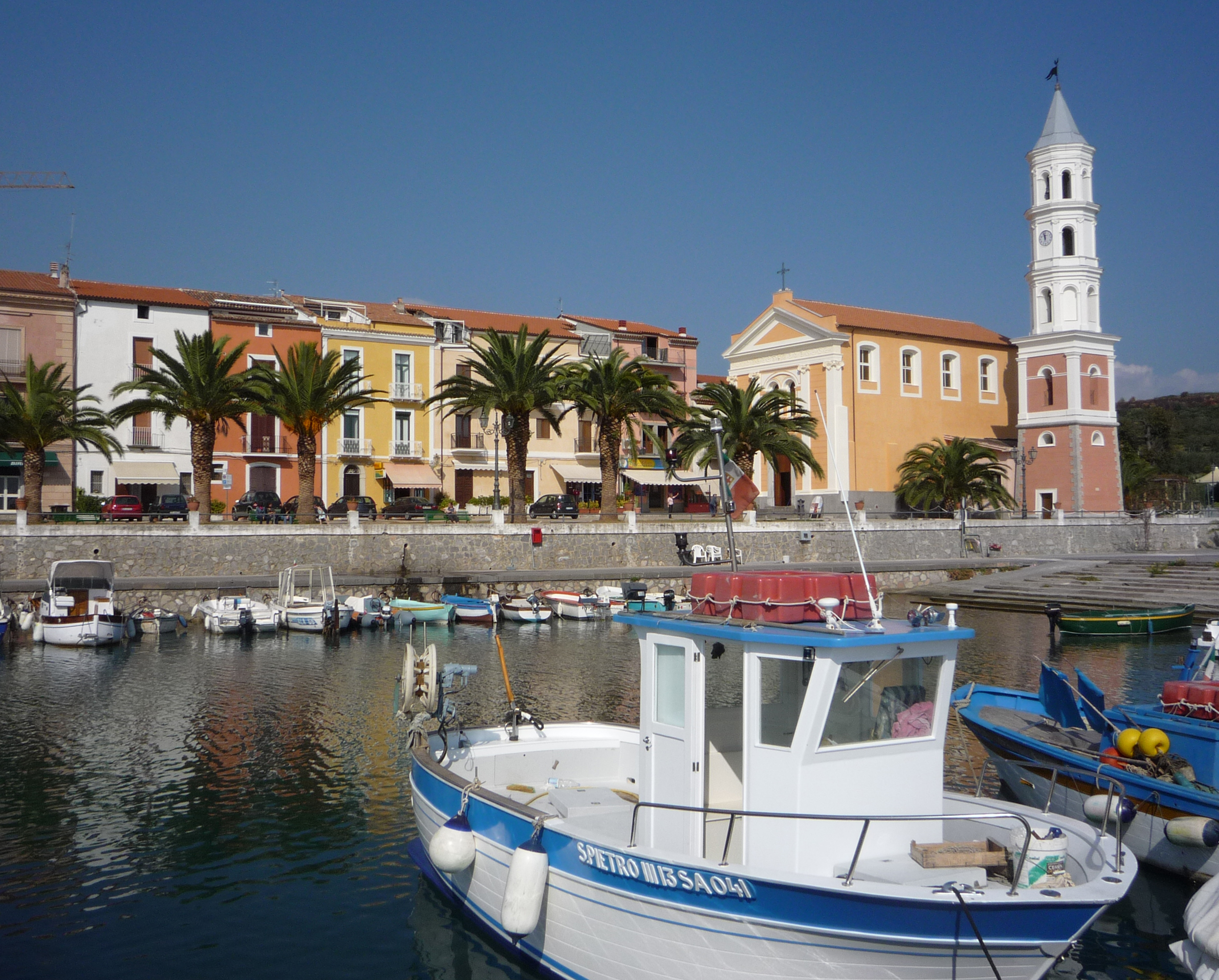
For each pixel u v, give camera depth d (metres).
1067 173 66.62
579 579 42.34
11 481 48.88
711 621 8.47
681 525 47.91
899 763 8.21
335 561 40.78
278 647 31.66
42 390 40.03
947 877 7.75
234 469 55.00
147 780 16.20
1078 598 42.00
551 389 42.91
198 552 38.56
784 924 7.26
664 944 7.90
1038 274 66.62
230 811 14.62
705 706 8.45
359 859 12.73
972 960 7.11
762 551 49.94
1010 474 68.31
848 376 64.44
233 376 40.56
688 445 50.81
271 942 10.34
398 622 36.75
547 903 8.90
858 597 8.56
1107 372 66.56
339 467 58.00
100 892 11.70
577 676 26.72
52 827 13.94
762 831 7.98
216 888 11.80
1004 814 9.15
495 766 11.60
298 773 16.62
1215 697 13.40
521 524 44.44
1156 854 11.79
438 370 61.19
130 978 9.56
